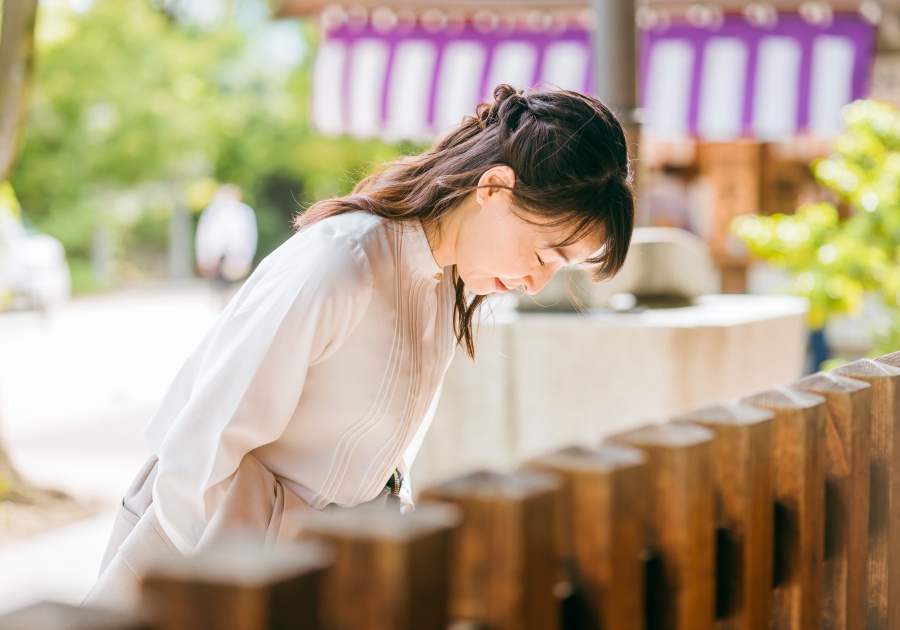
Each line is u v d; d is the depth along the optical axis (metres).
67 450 6.64
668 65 7.74
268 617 0.74
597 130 1.68
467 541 0.91
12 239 14.04
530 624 0.92
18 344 12.44
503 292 1.82
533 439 4.23
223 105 21.80
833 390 1.46
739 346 4.40
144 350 11.90
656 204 10.72
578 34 7.79
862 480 1.50
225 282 14.59
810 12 7.49
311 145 21.50
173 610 0.75
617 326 4.07
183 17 22.52
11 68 5.49
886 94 8.52
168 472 1.61
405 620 0.80
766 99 7.58
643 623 1.10
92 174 22.61
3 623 0.71
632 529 1.05
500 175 1.66
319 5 8.03
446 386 4.27
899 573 1.62
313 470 1.70
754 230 6.04
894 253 5.98
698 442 1.14
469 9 7.77
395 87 8.12
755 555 1.26
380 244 1.69
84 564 4.35
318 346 1.61
